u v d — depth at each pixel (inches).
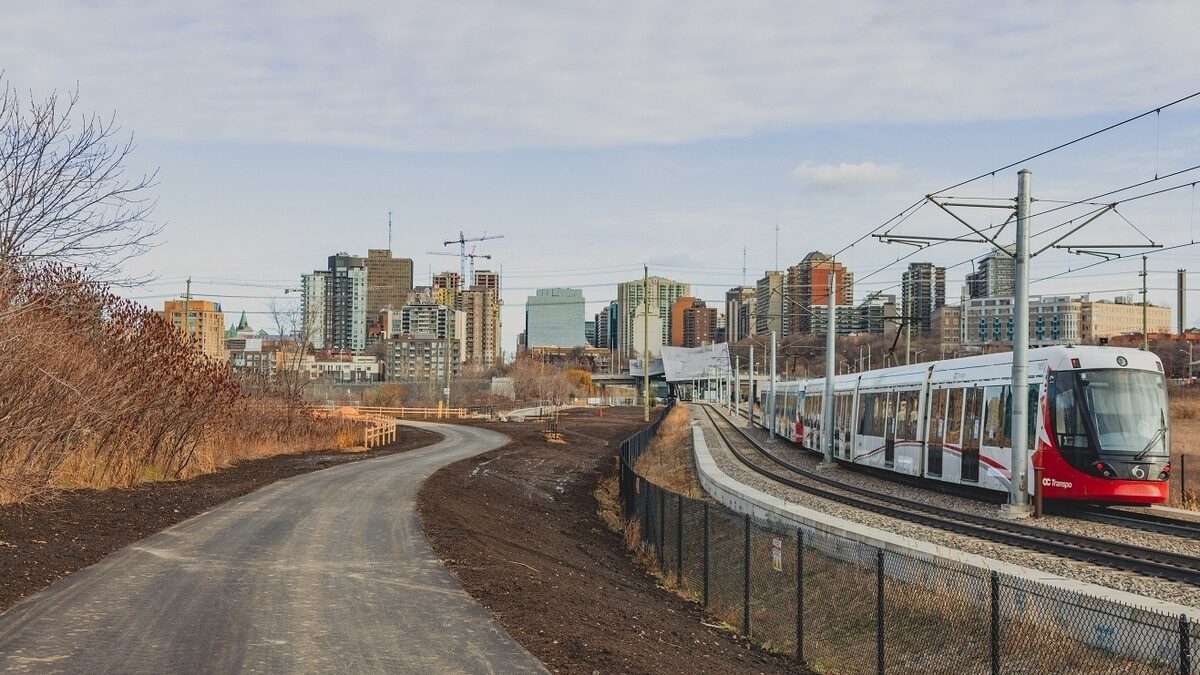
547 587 574.2
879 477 1400.1
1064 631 462.0
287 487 1052.5
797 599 527.2
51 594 475.8
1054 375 898.1
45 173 652.7
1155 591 560.7
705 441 2305.6
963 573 495.5
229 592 500.4
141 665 366.3
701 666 452.4
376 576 559.5
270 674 361.7
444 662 386.0
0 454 693.9
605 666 395.5
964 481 1059.9
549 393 5561.0
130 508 788.0
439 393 4845.0
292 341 3725.4
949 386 1126.4
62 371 762.8
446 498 1024.9
